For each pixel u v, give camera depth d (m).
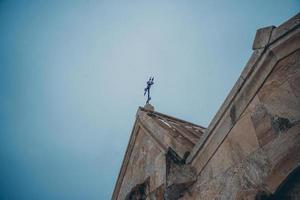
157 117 7.20
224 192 4.02
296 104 3.28
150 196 5.75
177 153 5.19
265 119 3.63
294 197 3.21
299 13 3.33
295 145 3.17
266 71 3.71
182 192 4.82
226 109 4.27
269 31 3.68
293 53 3.46
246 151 3.82
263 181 3.45
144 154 6.59
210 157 4.47
